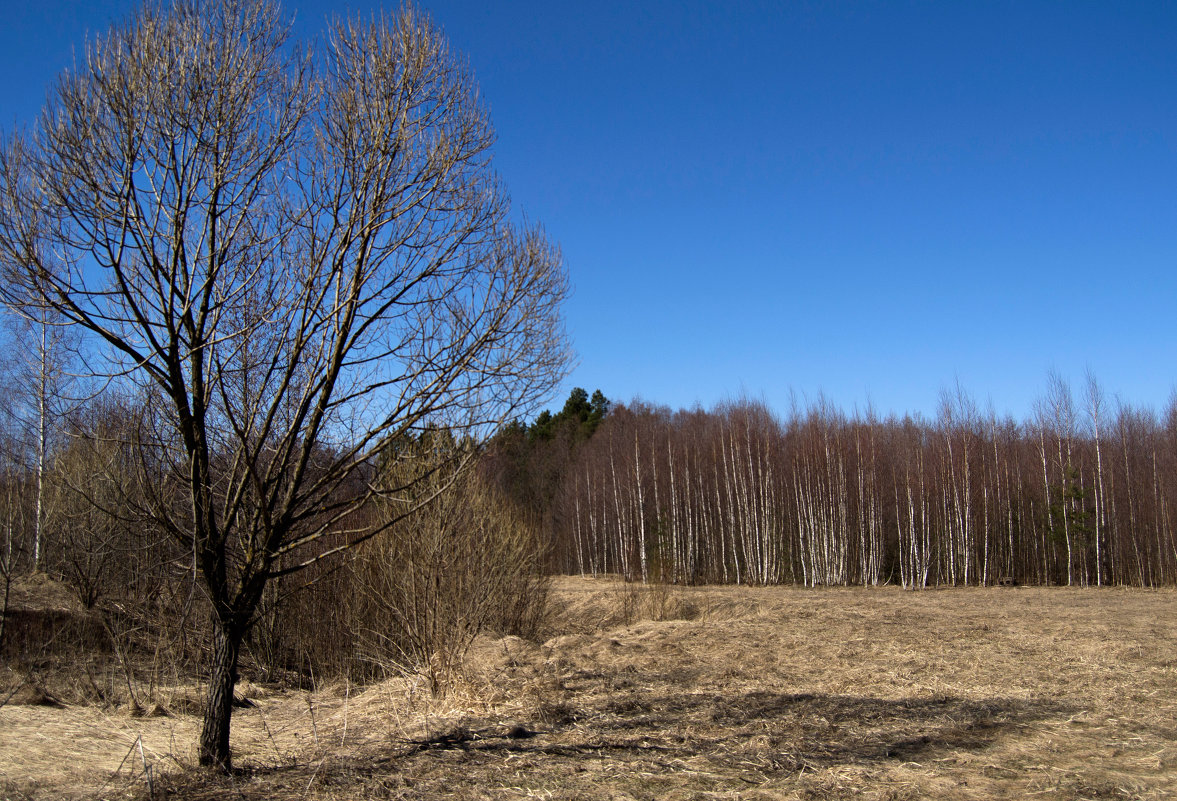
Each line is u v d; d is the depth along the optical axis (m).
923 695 10.18
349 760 6.97
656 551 38.09
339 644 13.20
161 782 6.05
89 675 10.36
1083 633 15.78
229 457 6.81
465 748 7.46
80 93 5.70
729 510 41.97
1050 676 11.30
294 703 10.77
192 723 9.01
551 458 53.78
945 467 38.25
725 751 7.40
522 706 9.31
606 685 10.80
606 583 38.34
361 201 6.31
